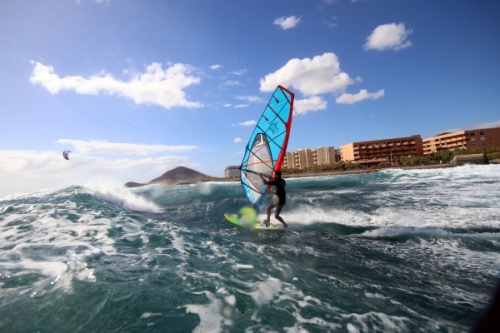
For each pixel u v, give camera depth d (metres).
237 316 2.65
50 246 4.42
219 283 3.34
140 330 2.33
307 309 2.86
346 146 108.56
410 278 3.85
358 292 3.34
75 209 7.40
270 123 8.26
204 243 5.20
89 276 3.26
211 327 2.44
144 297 2.83
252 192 8.80
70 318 2.44
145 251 4.47
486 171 22.98
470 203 9.42
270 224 7.57
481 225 6.66
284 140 7.79
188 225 7.57
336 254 4.86
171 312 2.62
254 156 8.62
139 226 6.23
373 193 13.46
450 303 3.12
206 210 10.34
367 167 73.06
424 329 2.58
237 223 7.81
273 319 2.64
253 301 2.95
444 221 7.18
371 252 5.01
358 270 4.11
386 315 2.81
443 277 3.89
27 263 3.61
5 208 7.14
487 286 3.60
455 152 66.69
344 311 2.86
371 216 8.25
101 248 4.44
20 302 2.65
